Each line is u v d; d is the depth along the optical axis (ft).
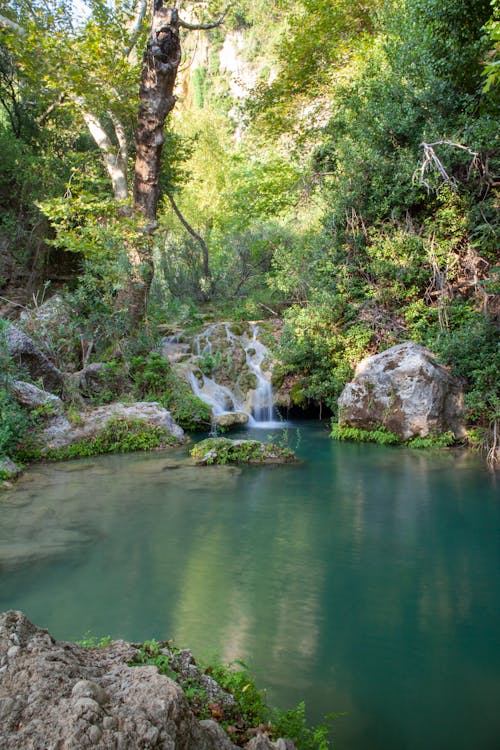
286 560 16.47
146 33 51.16
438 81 39.91
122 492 23.52
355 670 10.87
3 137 55.52
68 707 5.43
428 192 37.91
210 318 55.16
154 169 42.80
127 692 6.03
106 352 40.06
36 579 14.97
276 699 9.83
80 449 30.53
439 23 40.19
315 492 23.81
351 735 8.96
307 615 13.11
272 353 43.45
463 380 34.91
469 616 13.19
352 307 40.88
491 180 38.29
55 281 58.34
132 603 13.58
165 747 5.34
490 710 9.73
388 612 13.35
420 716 9.49
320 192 50.37
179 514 20.74
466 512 21.15
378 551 17.28
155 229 43.55
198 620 12.75
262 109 62.28
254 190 65.26
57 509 21.11
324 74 57.82
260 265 66.74
